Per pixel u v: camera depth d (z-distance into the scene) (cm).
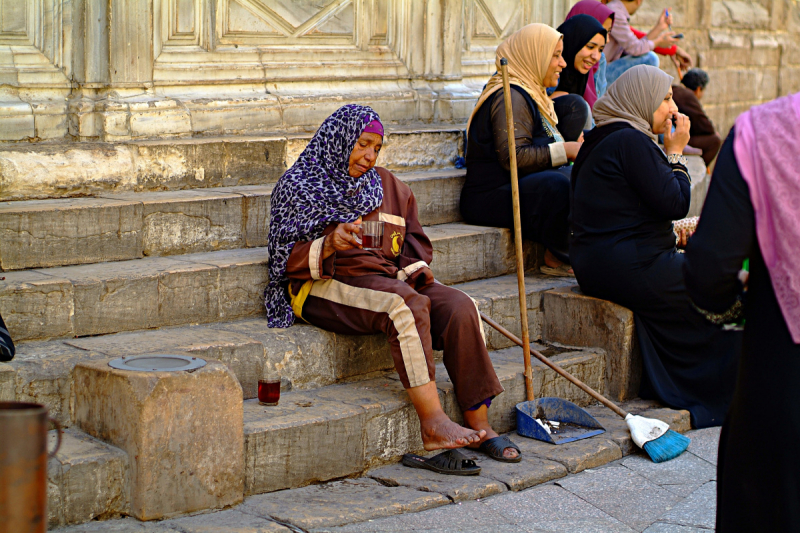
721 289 212
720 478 223
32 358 319
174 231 413
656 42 770
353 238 360
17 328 338
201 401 297
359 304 363
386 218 393
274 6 520
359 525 300
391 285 362
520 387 410
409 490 332
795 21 1213
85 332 353
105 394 300
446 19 597
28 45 438
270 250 382
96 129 446
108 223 392
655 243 436
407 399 364
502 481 344
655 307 435
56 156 414
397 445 361
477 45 642
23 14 435
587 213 448
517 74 511
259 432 318
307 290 378
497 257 505
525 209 499
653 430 392
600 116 449
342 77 552
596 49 567
